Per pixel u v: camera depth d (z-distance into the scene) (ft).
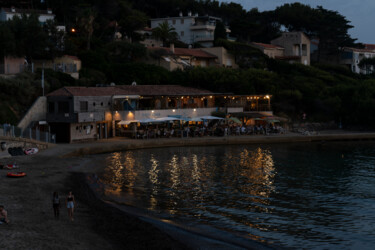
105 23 363.15
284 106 312.71
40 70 239.91
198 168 160.45
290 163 176.76
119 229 86.43
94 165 161.89
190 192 123.95
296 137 251.80
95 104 217.15
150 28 436.35
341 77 399.65
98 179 136.56
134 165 164.14
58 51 259.60
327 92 335.06
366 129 306.14
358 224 97.96
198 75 308.60
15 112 204.85
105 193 119.14
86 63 283.79
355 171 160.35
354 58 472.85
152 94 245.86
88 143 203.92
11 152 162.91
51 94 212.84
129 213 99.09
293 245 84.64
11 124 193.57
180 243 81.25
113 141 211.61
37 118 207.92
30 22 246.06
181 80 306.96
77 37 309.22
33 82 222.07
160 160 176.86
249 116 265.95
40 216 89.15
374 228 95.40
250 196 120.98
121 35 367.86
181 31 449.89
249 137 240.73
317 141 257.96
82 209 99.25
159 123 237.86
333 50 474.49
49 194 111.34
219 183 136.26
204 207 108.58
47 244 71.26
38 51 247.50
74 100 205.98
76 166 156.25
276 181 141.28
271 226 95.40
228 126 256.52
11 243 69.72
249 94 308.60
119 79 284.61
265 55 379.76
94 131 217.77
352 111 315.58
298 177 148.36
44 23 281.33
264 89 319.68
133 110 229.04
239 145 232.32
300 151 213.05
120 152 197.77
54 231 79.61
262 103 301.43
